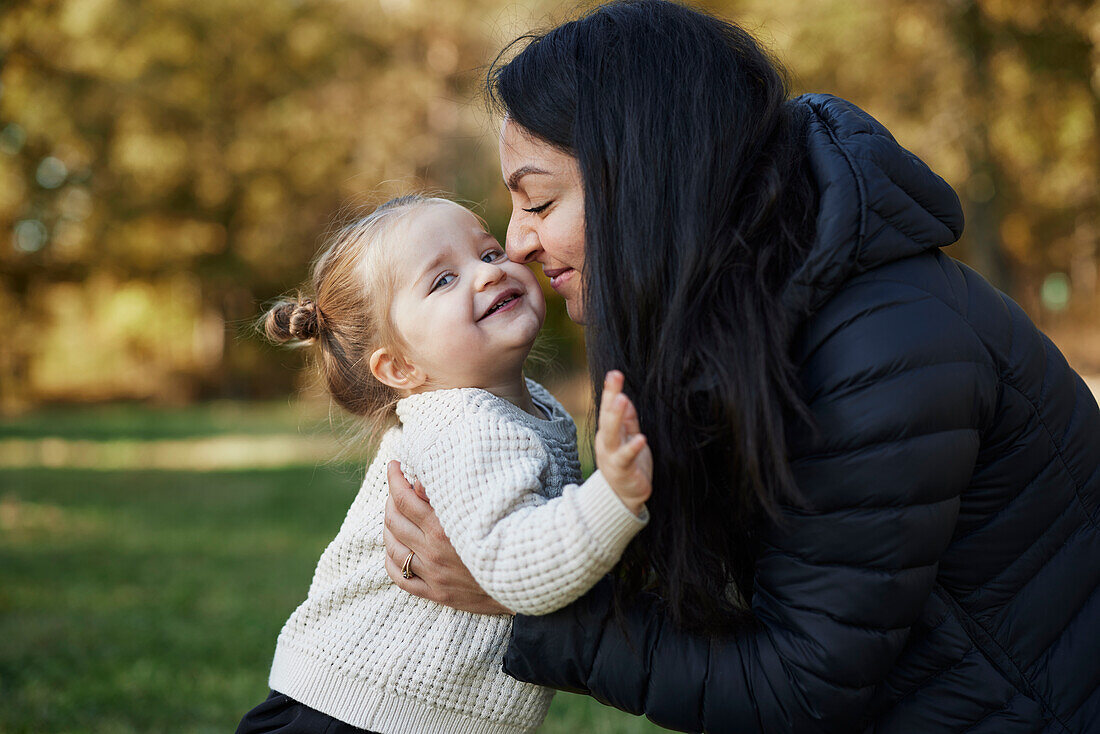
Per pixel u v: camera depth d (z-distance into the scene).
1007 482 1.46
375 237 1.95
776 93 1.52
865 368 1.34
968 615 1.48
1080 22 10.37
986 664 1.47
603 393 1.37
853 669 1.34
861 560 1.34
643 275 1.43
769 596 1.41
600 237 1.46
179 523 8.40
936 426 1.34
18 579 6.00
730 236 1.41
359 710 1.70
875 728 1.50
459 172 16.44
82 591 5.68
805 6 10.02
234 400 26.25
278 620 5.02
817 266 1.35
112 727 3.42
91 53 19.30
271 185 21.06
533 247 1.65
